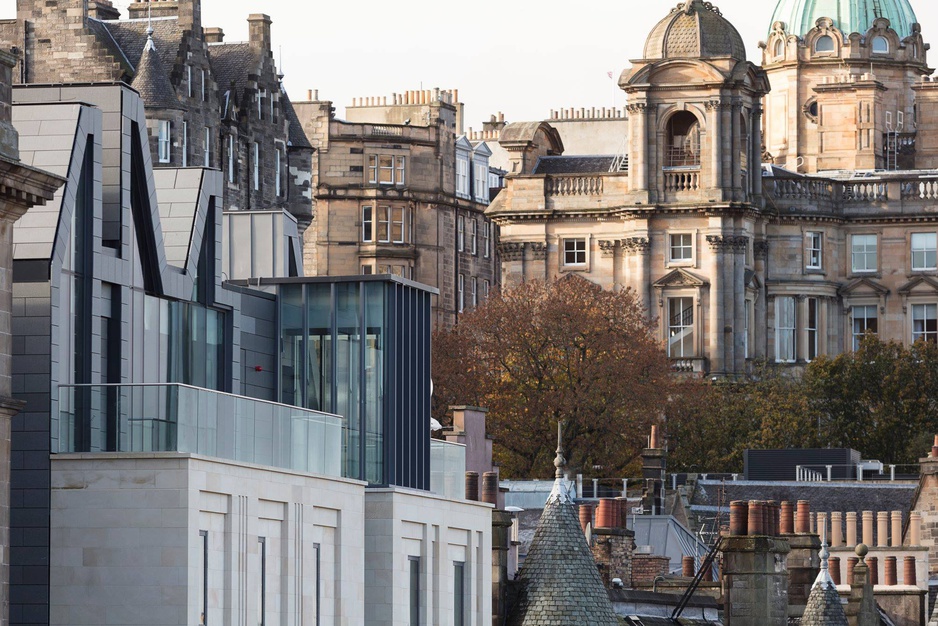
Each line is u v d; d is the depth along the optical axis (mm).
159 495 85625
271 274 117938
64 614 85750
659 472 191750
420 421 108688
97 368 91125
